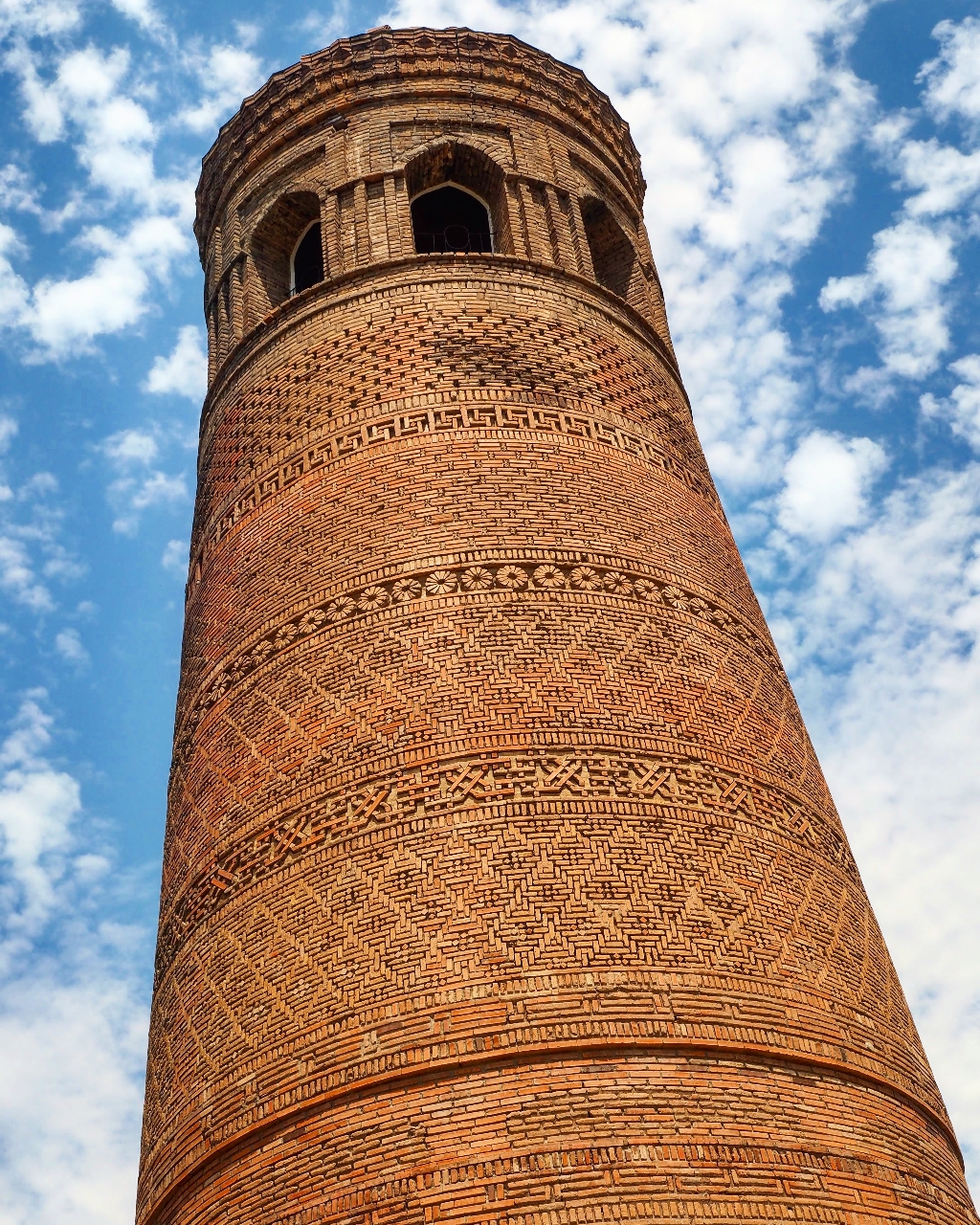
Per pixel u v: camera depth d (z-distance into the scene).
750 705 17.73
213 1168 14.08
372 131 23.72
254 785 16.84
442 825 14.99
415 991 13.77
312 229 24.80
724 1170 12.73
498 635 16.64
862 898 17.48
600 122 26.02
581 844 14.85
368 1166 12.85
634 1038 13.36
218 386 22.78
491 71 24.69
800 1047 14.18
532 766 15.45
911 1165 14.17
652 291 24.91
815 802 17.69
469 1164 12.51
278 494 19.69
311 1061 13.86
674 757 16.16
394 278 21.33
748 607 19.59
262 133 25.14
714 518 20.62
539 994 13.53
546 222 23.05
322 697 16.83
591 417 19.91
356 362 20.38
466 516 17.89
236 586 19.27
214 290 25.03
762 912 15.23
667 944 14.25
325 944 14.66
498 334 20.52
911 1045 15.98
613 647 16.94
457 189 24.22
